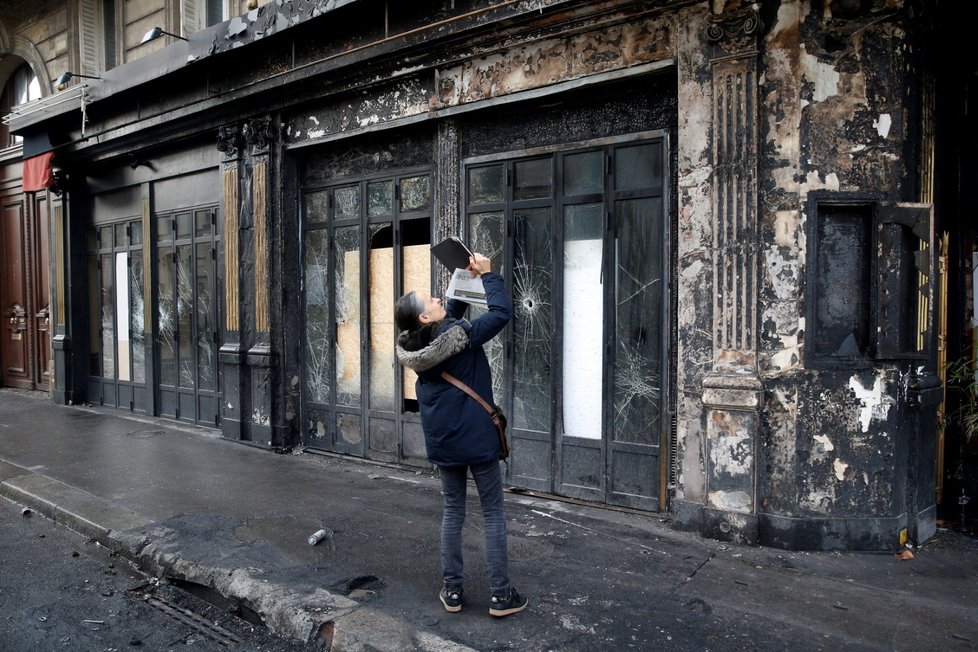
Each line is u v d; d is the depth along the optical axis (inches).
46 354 457.1
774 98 165.5
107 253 401.1
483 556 165.8
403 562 162.7
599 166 203.5
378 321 263.0
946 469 187.5
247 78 288.4
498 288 137.5
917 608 138.3
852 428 166.4
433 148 242.4
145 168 364.2
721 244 171.9
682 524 181.5
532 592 145.2
